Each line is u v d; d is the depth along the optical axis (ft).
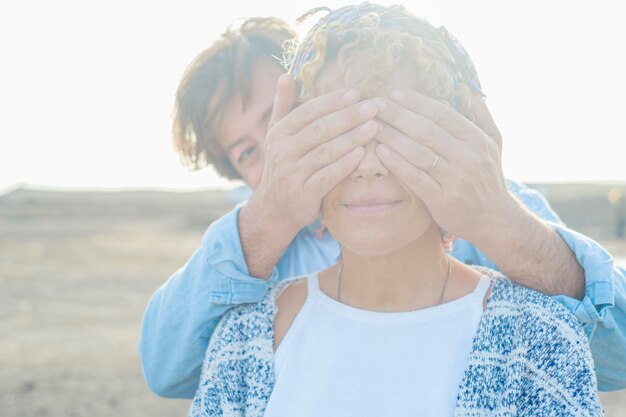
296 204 5.47
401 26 5.41
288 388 5.48
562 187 158.81
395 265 5.49
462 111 5.40
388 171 5.13
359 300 5.64
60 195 219.00
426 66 5.19
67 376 24.57
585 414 4.97
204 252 6.28
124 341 31.50
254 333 5.78
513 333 5.30
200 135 10.41
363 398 5.30
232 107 10.01
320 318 5.65
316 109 5.19
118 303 44.06
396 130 5.09
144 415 19.97
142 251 85.71
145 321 7.02
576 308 5.53
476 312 5.42
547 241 5.71
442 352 5.33
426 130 5.03
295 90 5.55
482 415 5.09
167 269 65.77
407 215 5.21
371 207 5.20
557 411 5.01
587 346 5.24
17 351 29.22
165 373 6.84
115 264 69.41
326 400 5.33
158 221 156.56
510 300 5.43
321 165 5.21
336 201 5.33
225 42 10.17
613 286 5.65
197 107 10.14
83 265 67.97
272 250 6.15
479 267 6.05
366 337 5.46
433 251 5.58
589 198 138.51
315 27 5.58
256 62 10.01
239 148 10.21
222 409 5.63
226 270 6.13
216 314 6.26
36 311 40.52
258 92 9.94
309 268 7.84
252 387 5.58
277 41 10.15
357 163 5.08
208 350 5.97
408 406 5.22
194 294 6.39
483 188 5.22
